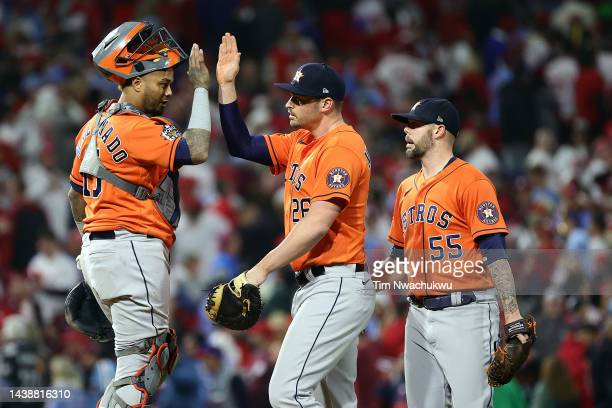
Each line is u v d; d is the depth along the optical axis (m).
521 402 34.81
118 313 21.72
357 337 22.98
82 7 68.81
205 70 22.34
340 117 22.89
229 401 41.53
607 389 37.78
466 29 75.38
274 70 65.38
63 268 47.66
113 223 21.56
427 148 24.16
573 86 70.56
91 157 21.70
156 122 21.62
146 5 69.56
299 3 75.25
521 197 53.22
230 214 54.31
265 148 23.59
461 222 23.67
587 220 45.88
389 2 76.31
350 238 22.36
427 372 24.16
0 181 54.81
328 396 23.50
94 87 61.47
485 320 23.64
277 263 21.41
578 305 39.09
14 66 62.97
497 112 68.12
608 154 59.25
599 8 78.25
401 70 68.94
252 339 44.31
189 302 46.25
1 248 50.91
